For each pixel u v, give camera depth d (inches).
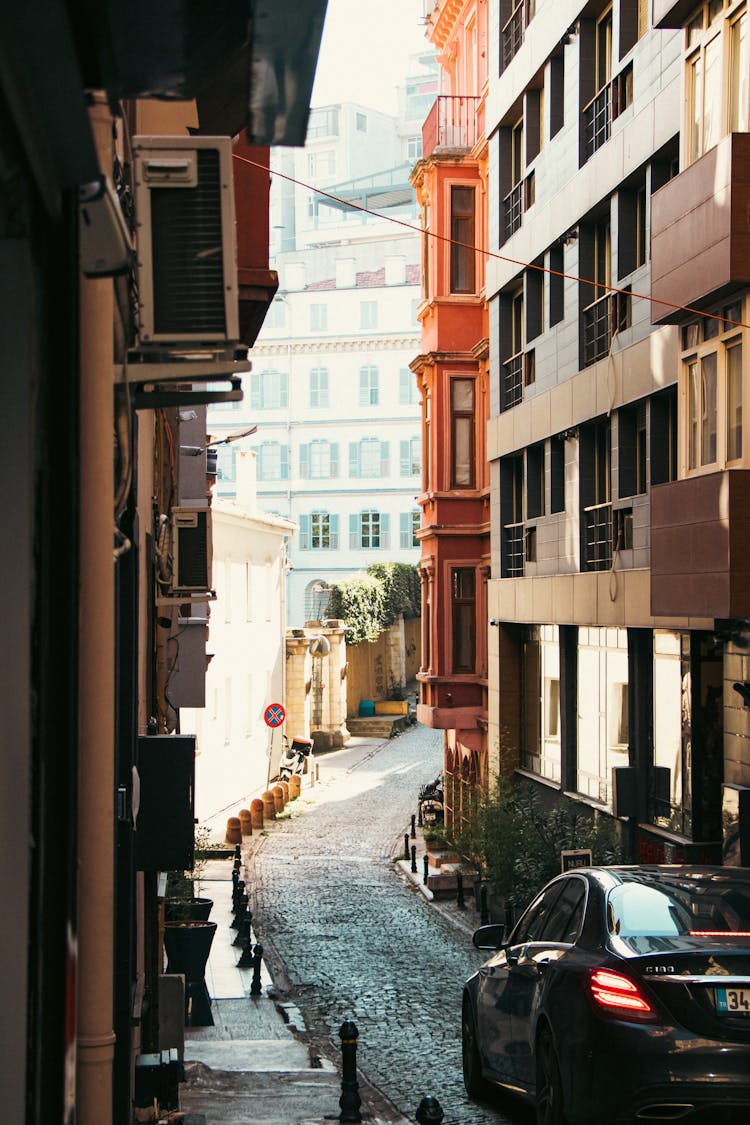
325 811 1689.2
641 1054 259.1
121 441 176.7
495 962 367.9
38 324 92.2
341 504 3228.3
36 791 93.1
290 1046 510.3
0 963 91.6
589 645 887.7
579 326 861.2
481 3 1250.0
